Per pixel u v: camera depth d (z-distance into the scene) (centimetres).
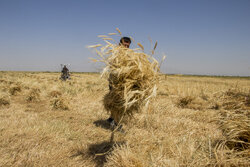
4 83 1012
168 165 235
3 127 353
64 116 491
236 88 620
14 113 481
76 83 1408
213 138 322
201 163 235
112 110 265
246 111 306
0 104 577
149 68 228
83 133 368
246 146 257
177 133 373
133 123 422
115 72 232
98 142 331
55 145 303
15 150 276
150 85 227
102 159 276
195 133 375
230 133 276
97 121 459
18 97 741
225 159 231
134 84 235
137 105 245
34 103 641
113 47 236
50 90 845
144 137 343
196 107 625
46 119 446
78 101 696
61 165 250
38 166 242
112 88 253
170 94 920
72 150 294
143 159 259
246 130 260
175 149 290
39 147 290
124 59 234
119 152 257
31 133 335
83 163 260
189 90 930
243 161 227
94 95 820
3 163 237
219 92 682
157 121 434
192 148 268
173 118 477
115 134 365
